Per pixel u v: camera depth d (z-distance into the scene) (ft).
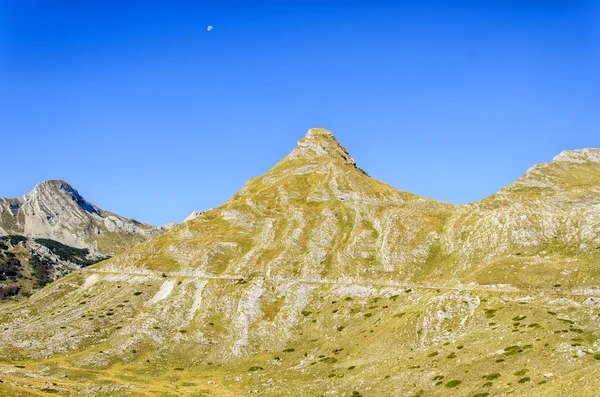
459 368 358.02
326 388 409.28
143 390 435.53
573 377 278.87
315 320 572.92
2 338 603.26
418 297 532.32
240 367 515.09
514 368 331.98
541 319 399.24
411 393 348.18
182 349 568.82
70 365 525.34
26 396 348.18
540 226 561.43
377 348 466.70
